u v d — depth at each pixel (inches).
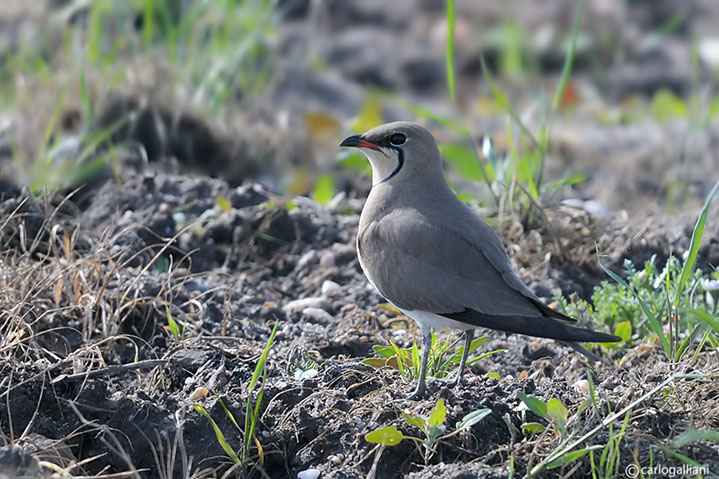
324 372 374.3
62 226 485.1
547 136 615.8
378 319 452.4
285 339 428.5
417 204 392.2
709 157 676.1
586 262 493.4
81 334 394.0
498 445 341.7
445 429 334.6
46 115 590.6
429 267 378.3
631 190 621.0
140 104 584.1
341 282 484.7
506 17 877.8
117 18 670.5
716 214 535.5
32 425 349.7
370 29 873.5
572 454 318.0
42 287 398.0
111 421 352.5
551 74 836.0
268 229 512.1
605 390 372.8
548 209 522.0
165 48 669.9
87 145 566.9
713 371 362.0
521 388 366.9
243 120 628.4
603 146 703.1
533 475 322.3
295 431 350.6
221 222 510.0
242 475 340.2
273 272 495.8
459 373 374.9
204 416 353.1
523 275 482.3
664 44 864.9
